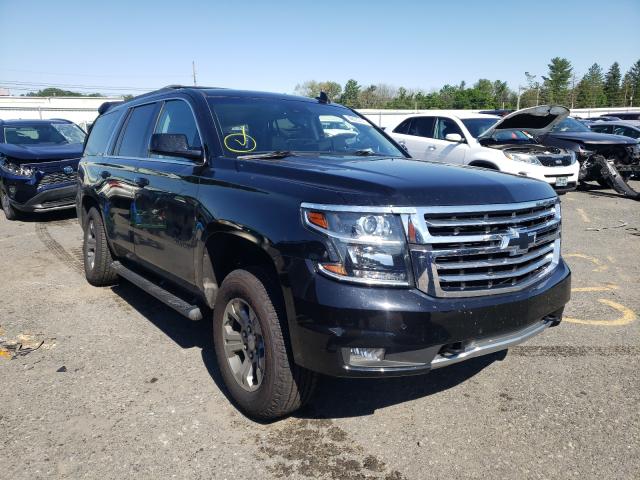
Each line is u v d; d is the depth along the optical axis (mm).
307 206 2742
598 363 3938
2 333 4445
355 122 4719
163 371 3775
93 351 4109
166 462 2760
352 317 2568
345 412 3266
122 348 4172
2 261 6859
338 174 2928
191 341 4312
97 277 5559
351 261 2600
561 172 10117
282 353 2877
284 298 2771
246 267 3180
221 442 2938
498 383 3631
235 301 3205
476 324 2736
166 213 3893
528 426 3105
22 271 6375
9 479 2613
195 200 3516
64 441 2932
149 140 4539
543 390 3531
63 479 2619
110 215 4992
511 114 9922
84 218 5828
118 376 3695
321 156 3703
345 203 2639
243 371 3186
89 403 3334
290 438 2982
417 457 2812
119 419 3156
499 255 2877
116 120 5430
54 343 4258
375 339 2570
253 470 2705
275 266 2844
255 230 2939
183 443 2924
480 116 11633
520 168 9797
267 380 2930
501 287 2889
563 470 2705
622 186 11531
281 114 4223
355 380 3686
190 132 3996
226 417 3188
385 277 2609
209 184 3451
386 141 4668
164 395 3439
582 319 4828
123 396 3422
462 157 10555
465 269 2768
